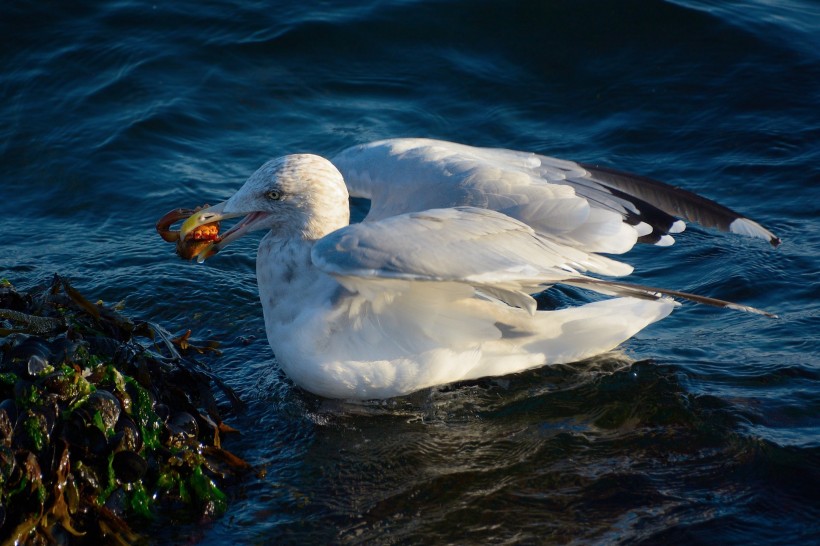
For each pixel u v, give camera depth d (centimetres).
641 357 905
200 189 1191
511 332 854
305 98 1352
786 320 959
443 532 707
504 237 728
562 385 866
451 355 833
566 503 734
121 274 1047
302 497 746
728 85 1373
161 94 1331
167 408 782
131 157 1242
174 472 748
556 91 1393
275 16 1452
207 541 705
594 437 805
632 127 1323
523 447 795
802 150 1258
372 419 830
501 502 736
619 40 1448
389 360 820
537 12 1475
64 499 701
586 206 815
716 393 847
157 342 900
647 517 718
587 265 754
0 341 801
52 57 1376
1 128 1284
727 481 753
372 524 718
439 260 700
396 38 1442
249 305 1005
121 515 720
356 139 1281
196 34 1420
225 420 832
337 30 1438
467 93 1380
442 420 828
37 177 1223
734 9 1495
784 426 805
